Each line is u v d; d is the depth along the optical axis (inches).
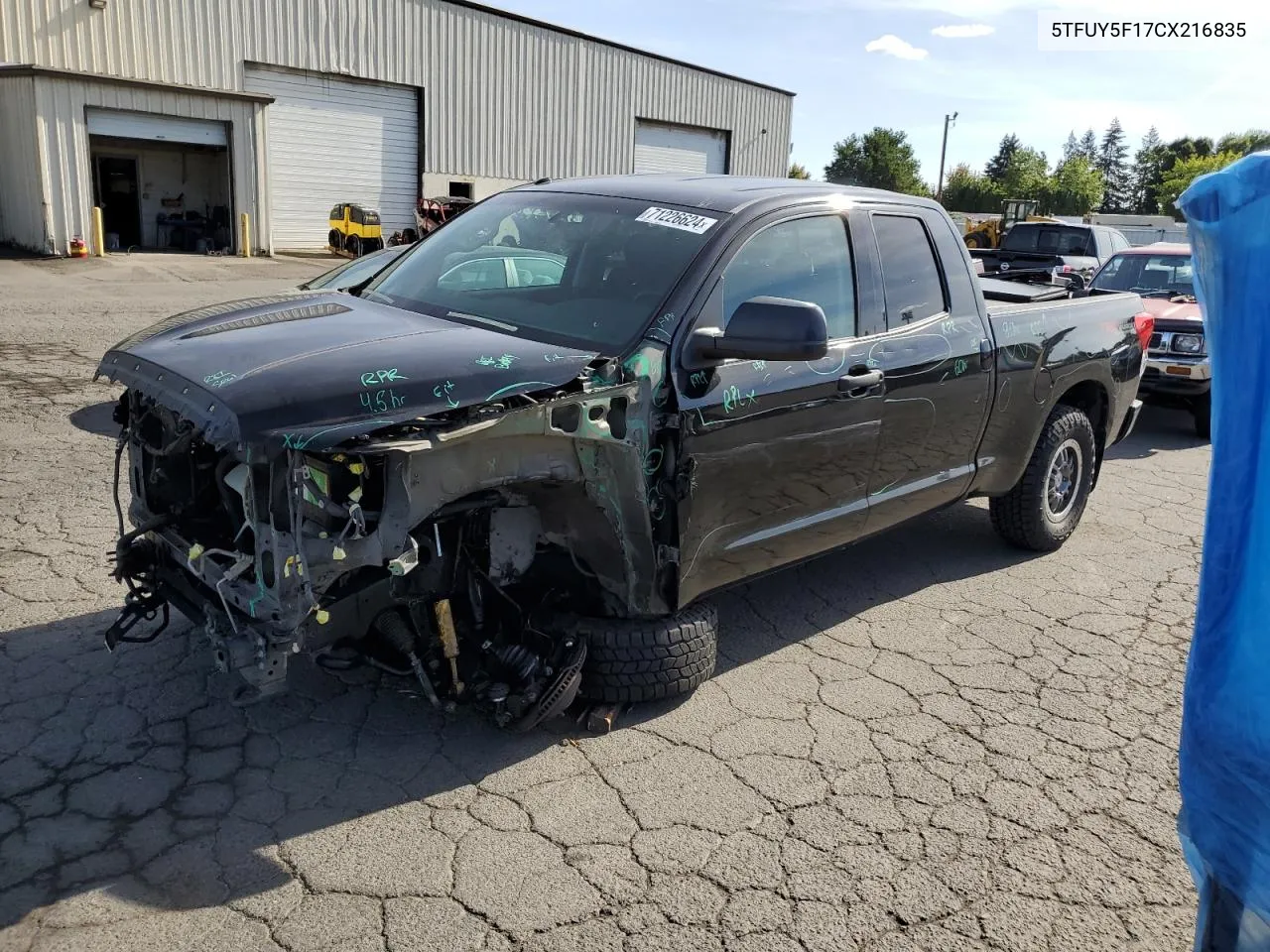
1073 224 719.7
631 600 143.0
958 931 107.2
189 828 118.0
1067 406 229.1
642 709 151.3
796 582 209.2
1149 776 139.4
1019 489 220.7
